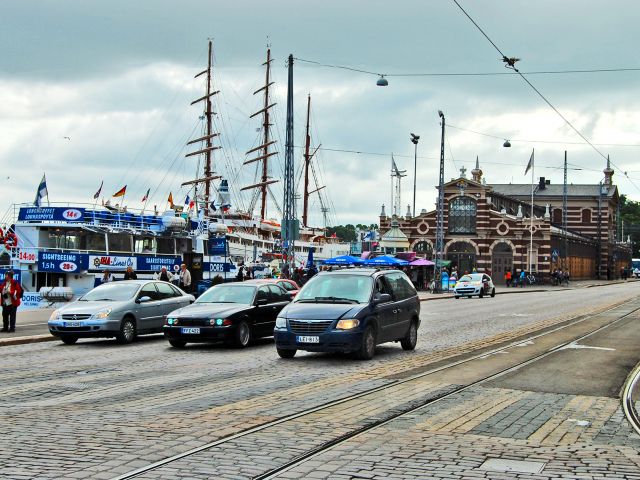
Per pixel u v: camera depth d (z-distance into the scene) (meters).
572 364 16.61
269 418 10.13
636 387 13.54
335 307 17.17
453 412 10.91
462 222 87.00
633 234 176.75
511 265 85.38
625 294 59.00
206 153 86.62
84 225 38.16
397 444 8.80
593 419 10.61
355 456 8.18
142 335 24.81
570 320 30.14
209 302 21.14
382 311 17.89
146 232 41.28
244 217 77.56
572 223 124.88
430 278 68.94
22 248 37.00
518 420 10.41
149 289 23.09
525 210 107.56
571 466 7.90
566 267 91.06
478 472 7.59
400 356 18.12
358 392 12.46
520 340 21.97
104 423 9.71
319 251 89.62
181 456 8.01
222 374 14.85
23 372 15.09
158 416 10.21
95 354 18.92
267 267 58.84
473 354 18.44
